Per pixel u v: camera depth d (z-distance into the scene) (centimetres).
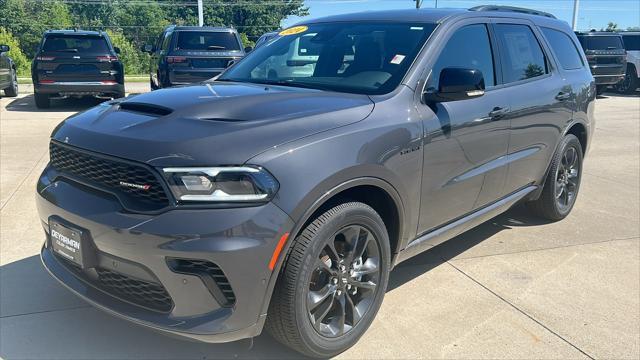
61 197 282
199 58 1209
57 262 308
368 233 304
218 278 248
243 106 292
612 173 746
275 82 380
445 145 345
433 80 349
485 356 305
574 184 547
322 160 268
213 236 241
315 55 390
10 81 1495
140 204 253
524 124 431
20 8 5331
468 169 374
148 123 274
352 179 281
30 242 439
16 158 726
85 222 264
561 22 538
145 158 249
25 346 303
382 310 353
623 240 487
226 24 6650
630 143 972
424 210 344
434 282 396
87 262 270
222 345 310
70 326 323
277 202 251
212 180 243
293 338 277
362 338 320
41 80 1216
